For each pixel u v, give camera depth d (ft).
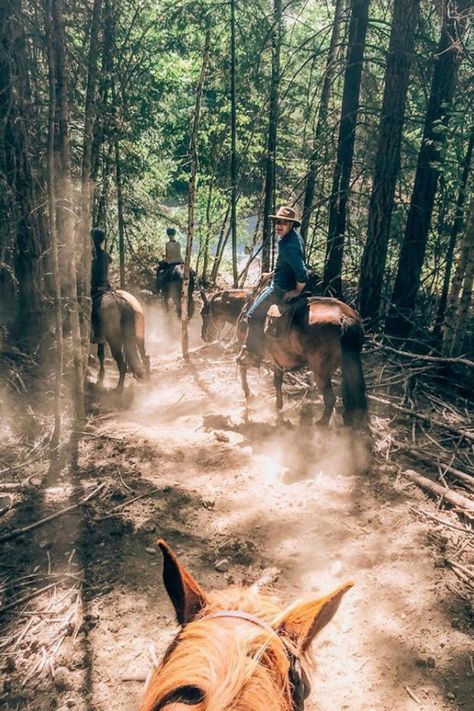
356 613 13.26
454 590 14.01
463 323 27.22
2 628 12.89
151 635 12.63
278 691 3.82
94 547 15.33
